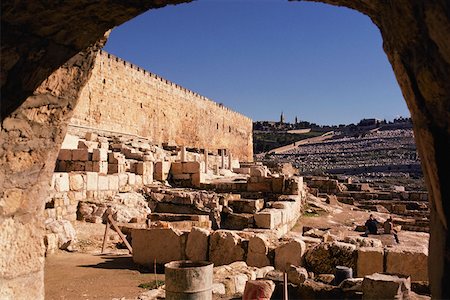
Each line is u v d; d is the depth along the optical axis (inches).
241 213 768.3
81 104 1187.9
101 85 1286.9
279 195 892.0
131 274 406.3
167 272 287.0
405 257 363.9
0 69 174.6
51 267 426.9
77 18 179.8
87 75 213.9
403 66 132.5
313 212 990.4
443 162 127.4
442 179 128.0
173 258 434.3
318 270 386.3
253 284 282.4
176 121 1818.4
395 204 1234.6
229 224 751.1
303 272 333.1
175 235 436.8
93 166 785.6
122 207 690.2
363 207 1212.5
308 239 449.1
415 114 134.5
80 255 493.4
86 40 197.6
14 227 204.8
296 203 855.1
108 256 490.3
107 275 401.1
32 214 215.2
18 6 160.4
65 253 500.4
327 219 918.4
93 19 185.0
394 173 2564.0
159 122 1669.5
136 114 1497.3
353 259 378.0
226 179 1101.1
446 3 100.9
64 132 220.2
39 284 219.1
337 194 1416.1
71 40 192.1
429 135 128.2
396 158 3139.8
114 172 823.7
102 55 1294.3
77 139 893.2
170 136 1765.5
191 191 841.5
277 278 343.6
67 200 642.2
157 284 365.4
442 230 133.2
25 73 185.2
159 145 1465.3
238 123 2664.9
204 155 1325.0
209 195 783.7
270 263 407.2
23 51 177.8
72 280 380.8
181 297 281.0
